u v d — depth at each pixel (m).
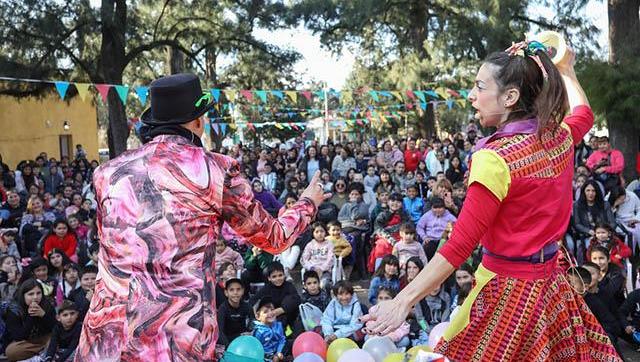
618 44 12.58
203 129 2.22
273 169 15.15
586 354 2.04
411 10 22.95
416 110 23.72
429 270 1.93
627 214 8.34
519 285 1.99
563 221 2.04
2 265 6.77
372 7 20.03
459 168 12.96
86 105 27.59
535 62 2.04
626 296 6.61
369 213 9.67
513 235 1.99
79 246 8.34
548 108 2.00
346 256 8.89
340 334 5.78
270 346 5.77
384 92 16.14
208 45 21.52
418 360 2.04
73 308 5.64
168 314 1.88
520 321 1.97
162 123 2.09
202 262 1.96
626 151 12.47
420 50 23.09
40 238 8.97
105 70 19.09
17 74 17.12
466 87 21.72
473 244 1.93
